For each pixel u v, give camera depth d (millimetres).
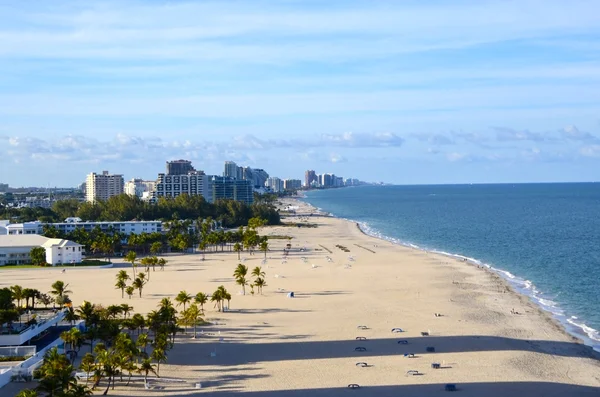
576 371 116812
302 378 113188
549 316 159000
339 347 133250
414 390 106250
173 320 138875
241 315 165000
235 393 105625
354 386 107562
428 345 133625
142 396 104188
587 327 148500
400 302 178250
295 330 148375
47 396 92875
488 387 107688
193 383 110812
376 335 142375
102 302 185125
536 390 106312
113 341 124188
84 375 112375
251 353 129750
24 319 135000
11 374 107688
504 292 190250
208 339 140875
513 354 126812
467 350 129875
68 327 138625
